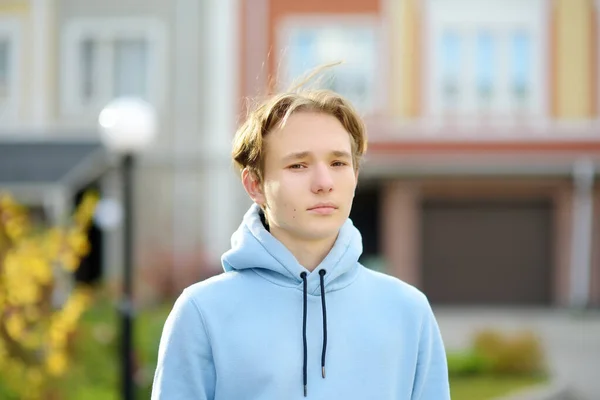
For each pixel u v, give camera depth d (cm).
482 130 1923
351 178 212
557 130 1916
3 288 666
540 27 1914
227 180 1905
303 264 219
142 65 1919
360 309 218
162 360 214
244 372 208
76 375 751
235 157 225
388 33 1922
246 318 212
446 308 1923
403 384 221
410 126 1922
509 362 1107
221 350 210
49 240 723
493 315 1797
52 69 1905
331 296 216
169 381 212
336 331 213
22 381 685
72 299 710
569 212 1941
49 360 688
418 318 225
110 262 1855
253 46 1911
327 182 206
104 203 1711
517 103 1928
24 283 672
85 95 1912
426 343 226
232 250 220
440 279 1991
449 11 1919
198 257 1894
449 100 1933
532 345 1130
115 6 1914
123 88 1916
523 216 1975
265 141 214
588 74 1911
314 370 210
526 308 1933
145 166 1898
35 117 1897
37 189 1689
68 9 1911
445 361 233
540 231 1973
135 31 1914
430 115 1928
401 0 1919
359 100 1933
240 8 1911
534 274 1978
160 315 1437
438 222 1986
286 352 209
